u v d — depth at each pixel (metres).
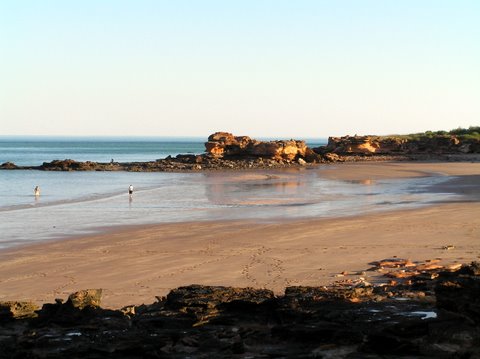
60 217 43.34
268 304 13.55
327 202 51.09
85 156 178.75
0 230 36.78
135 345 11.48
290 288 14.92
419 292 15.70
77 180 83.69
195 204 51.16
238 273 23.69
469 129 157.75
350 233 33.03
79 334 12.38
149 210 47.22
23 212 46.78
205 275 23.52
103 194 62.31
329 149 139.75
